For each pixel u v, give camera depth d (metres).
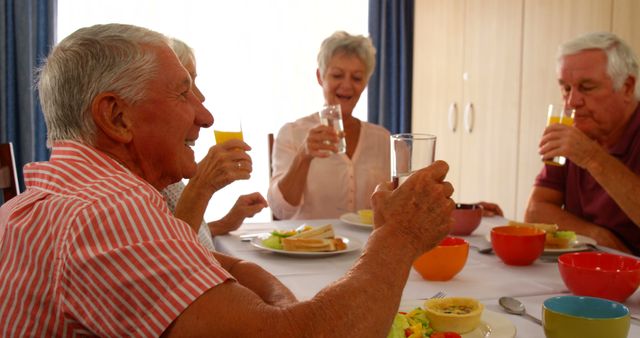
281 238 1.69
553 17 3.19
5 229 0.84
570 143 1.84
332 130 2.26
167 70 0.87
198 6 4.30
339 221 2.15
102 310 0.74
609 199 2.06
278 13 4.48
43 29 3.86
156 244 0.75
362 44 2.60
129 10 4.14
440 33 4.26
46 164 0.87
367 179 2.58
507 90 3.56
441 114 4.28
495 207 2.27
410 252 0.85
